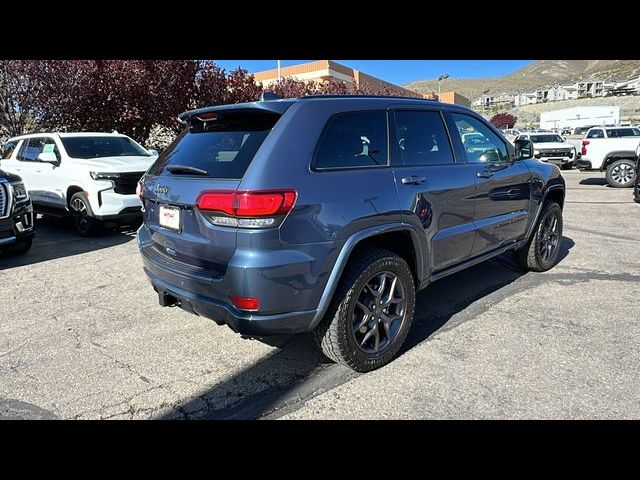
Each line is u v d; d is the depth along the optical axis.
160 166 3.39
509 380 3.01
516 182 4.47
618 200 10.89
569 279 5.01
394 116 3.39
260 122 2.94
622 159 13.52
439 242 3.57
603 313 4.06
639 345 3.45
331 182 2.81
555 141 21.30
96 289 4.96
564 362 3.22
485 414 2.68
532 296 4.51
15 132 11.20
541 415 2.65
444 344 3.54
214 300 2.79
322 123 2.92
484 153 4.19
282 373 3.20
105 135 8.73
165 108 12.53
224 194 2.61
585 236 7.11
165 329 3.92
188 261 2.97
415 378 3.07
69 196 7.75
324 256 2.75
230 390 2.99
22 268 5.82
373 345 3.19
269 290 2.60
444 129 3.80
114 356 3.46
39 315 4.25
